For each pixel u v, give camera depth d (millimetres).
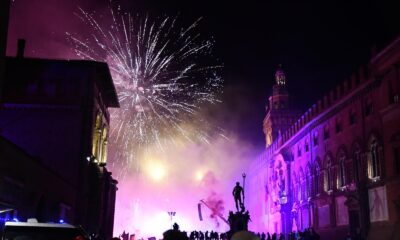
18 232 9375
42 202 29031
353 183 43281
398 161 35281
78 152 38156
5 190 22688
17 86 39156
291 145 66812
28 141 38094
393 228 34469
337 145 47750
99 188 42188
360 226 40250
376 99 39000
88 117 39031
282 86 95125
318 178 53469
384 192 36969
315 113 55438
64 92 39469
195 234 54219
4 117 38406
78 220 36875
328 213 49188
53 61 39875
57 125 38688
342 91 47062
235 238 5109
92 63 40344
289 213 65812
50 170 30047
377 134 38531
